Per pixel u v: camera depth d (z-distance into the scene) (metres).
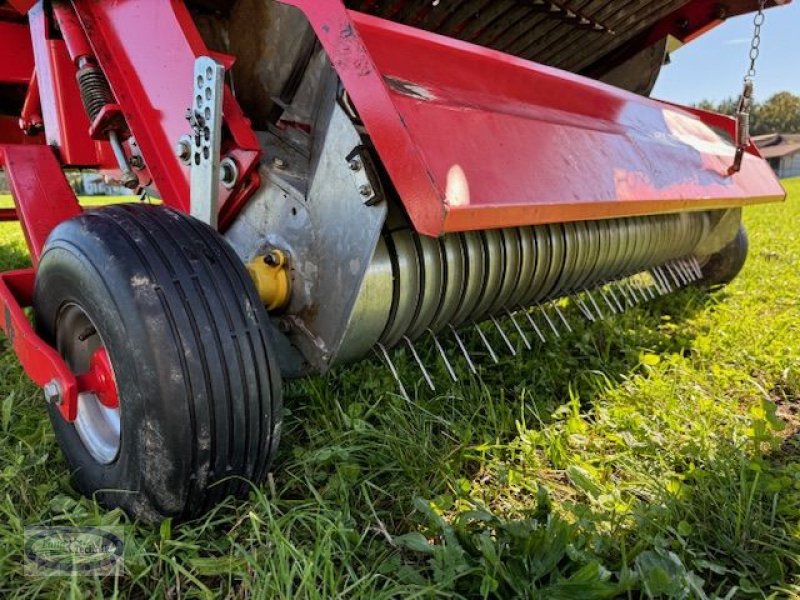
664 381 2.53
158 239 1.46
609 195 1.82
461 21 2.86
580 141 1.93
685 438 2.08
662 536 1.56
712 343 2.97
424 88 1.61
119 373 1.41
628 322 3.26
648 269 3.41
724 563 1.52
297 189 1.68
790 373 2.68
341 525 1.49
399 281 1.73
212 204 1.74
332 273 1.61
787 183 38.28
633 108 2.60
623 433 2.11
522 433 2.04
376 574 1.38
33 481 1.77
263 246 1.78
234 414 1.44
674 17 3.28
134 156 2.11
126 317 1.37
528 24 2.96
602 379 2.57
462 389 2.39
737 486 1.77
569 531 1.46
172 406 1.36
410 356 2.71
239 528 1.55
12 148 2.31
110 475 1.56
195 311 1.40
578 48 3.31
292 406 2.27
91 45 2.08
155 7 1.89
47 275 1.62
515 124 1.71
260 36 1.86
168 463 1.40
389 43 1.67
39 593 1.39
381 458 1.90
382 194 1.49
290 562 1.46
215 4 1.99
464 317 2.25
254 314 1.50
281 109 1.91
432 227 1.34
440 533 1.55
